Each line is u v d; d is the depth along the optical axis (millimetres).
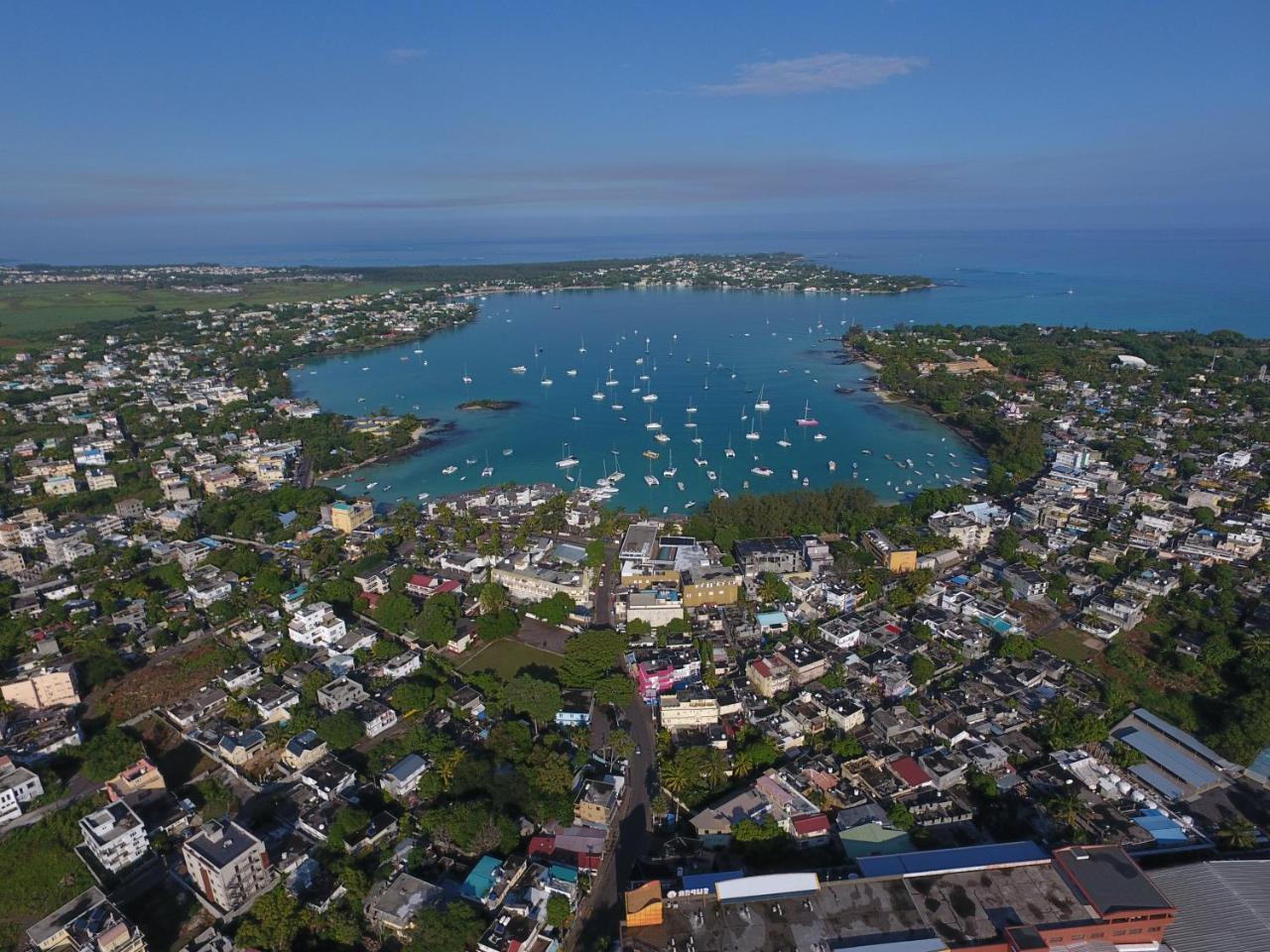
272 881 176125
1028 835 188375
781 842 182000
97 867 180875
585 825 192000
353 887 170625
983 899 155250
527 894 169000
